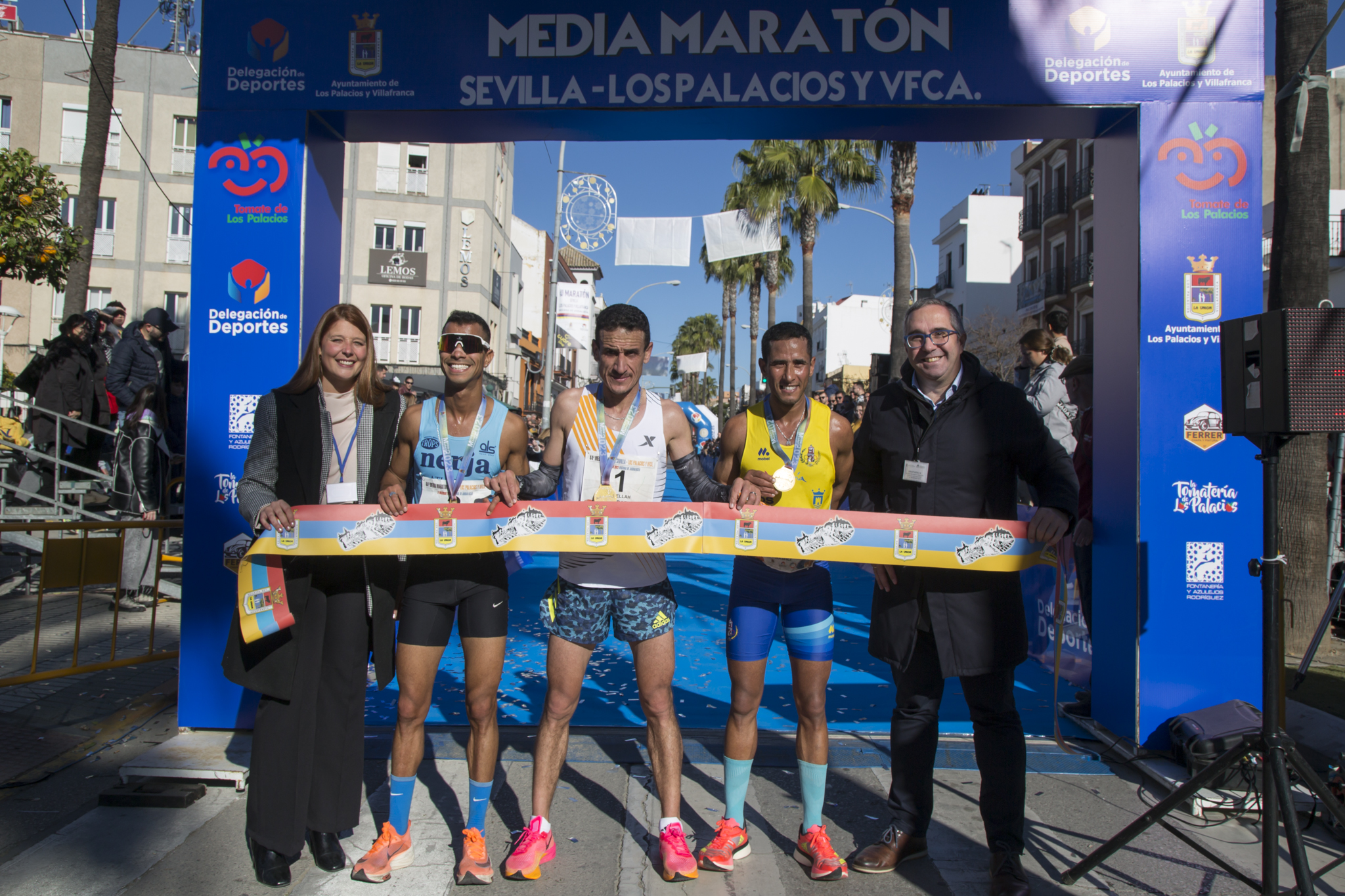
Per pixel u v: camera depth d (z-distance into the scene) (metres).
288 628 2.65
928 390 2.92
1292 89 5.00
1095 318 4.07
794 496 2.85
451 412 2.83
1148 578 3.63
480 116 3.90
